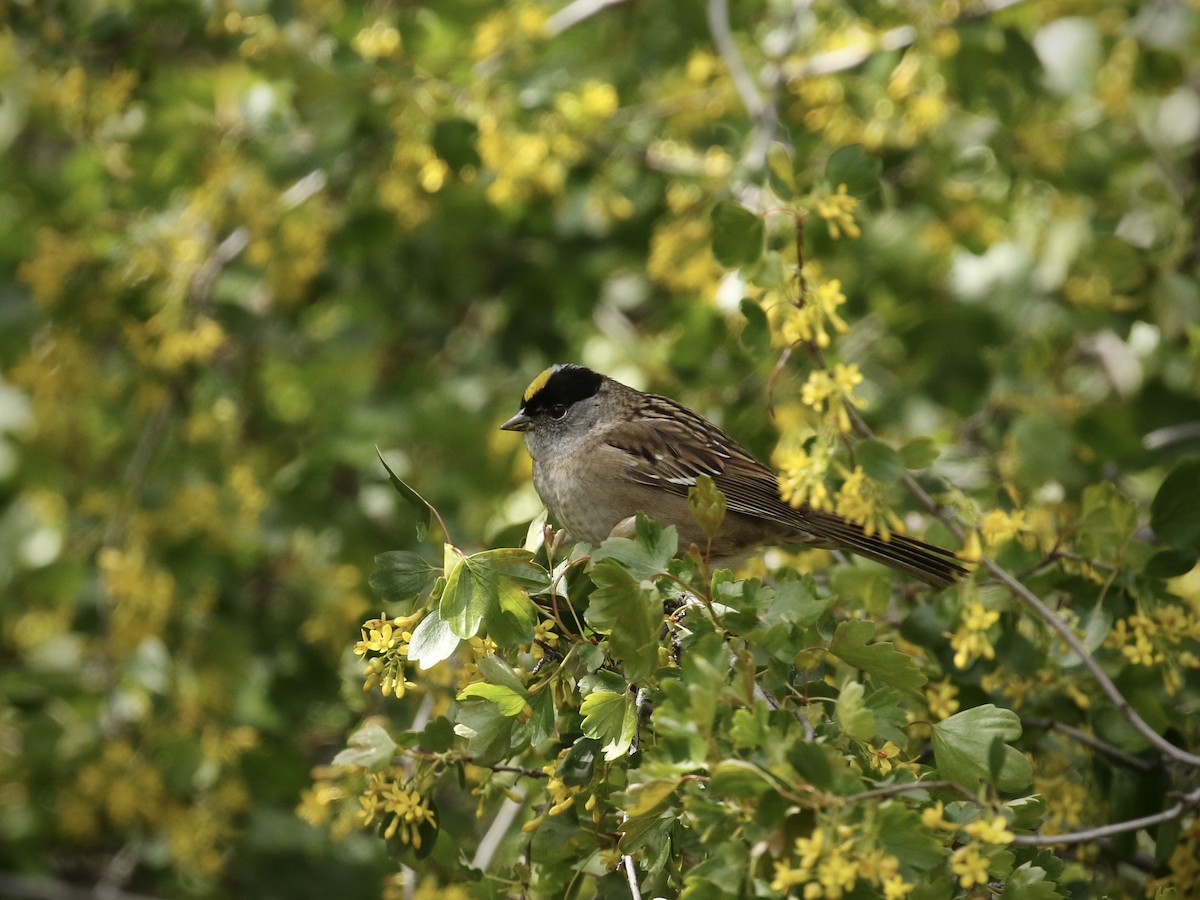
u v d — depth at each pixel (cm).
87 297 1109
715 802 465
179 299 1097
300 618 1122
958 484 860
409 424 1145
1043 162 1152
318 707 1089
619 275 1341
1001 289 1172
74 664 1130
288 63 1072
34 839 1126
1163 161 1238
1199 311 944
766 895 455
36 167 1301
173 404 1152
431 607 571
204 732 1052
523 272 1216
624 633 529
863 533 770
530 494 1141
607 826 582
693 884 459
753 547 916
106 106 1102
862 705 501
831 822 448
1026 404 1038
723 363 1114
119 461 1209
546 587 571
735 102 1153
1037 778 714
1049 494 916
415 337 1294
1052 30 1167
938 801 497
